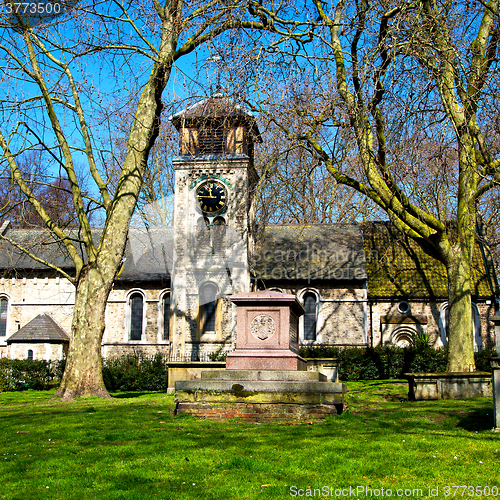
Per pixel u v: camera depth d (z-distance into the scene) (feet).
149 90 59.52
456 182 70.54
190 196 107.65
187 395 34.63
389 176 55.83
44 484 19.98
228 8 52.65
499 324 31.04
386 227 115.75
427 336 96.78
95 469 21.83
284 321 36.78
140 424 32.19
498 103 50.16
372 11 52.29
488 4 54.80
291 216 130.82
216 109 63.41
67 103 59.31
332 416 32.99
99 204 60.44
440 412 37.96
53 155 59.06
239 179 106.52
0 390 86.07
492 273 100.58
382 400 53.42
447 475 20.71
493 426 30.48
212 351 101.60
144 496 18.35
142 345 107.04
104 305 55.88
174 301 104.22
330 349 97.45
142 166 59.16
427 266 108.27
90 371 53.88
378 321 103.35
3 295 113.29
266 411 33.35
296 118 59.82
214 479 20.33
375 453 23.91
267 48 55.21
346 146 57.77
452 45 49.39
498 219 89.04
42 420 34.91
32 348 105.81
